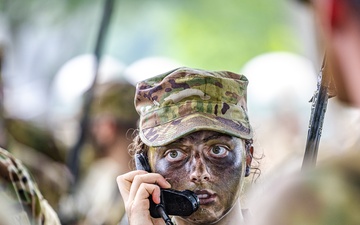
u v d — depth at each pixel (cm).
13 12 2034
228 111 500
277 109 1179
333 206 270
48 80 2028
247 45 2364
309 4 299
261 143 654
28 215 557
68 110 1188
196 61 2444
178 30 2411
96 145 872
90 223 835
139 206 492
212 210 487
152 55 2367
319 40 290
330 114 495
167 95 501
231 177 489
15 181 553
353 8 272
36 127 871
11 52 2008
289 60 1295
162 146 493
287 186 276
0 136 826
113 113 859
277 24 2206
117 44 2316
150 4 2322
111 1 893
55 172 845
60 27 2072
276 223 273
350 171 274
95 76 874
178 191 488
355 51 274
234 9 2366
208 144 489
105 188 847
